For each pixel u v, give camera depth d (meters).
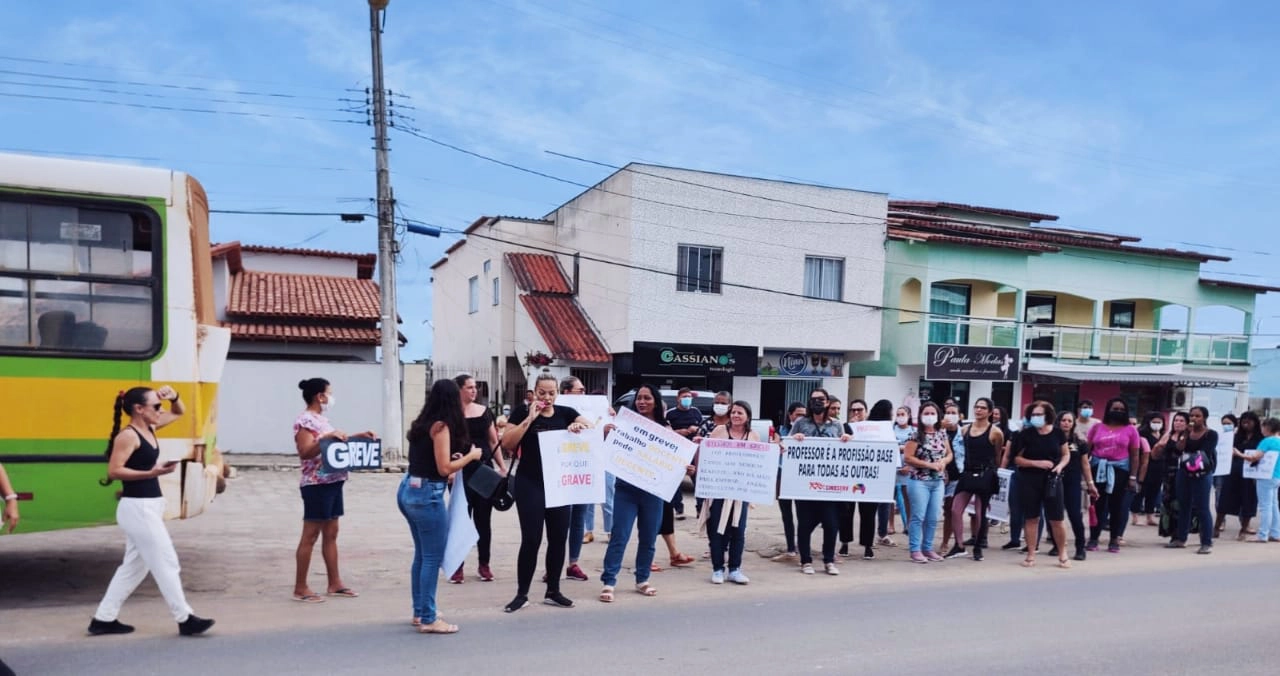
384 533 10.22
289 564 8.44
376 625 6.36
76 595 7.13
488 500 7.87
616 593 7.64
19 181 6.43
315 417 7.04
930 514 9.58
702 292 22.25
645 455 7.37
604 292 22.89
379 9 17.73
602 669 5.52
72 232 6.59
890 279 25.38
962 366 25.14
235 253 20.91
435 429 5.98
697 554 9.62
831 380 24.42
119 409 5.91
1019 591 8.12
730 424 8.42
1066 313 29.27
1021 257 26.28
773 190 22.95
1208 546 10.53
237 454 18.12
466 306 31.03
